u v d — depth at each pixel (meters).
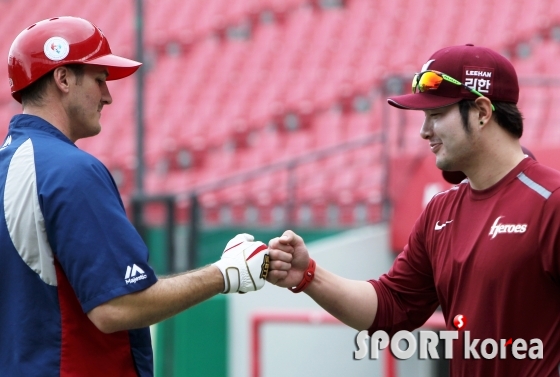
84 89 10.66
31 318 10.03
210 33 58.38
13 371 10.02
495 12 50.38
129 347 10.57
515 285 10.12
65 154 10.13
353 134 44.59
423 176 26.86
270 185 39.69
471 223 10.74
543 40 46.69
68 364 10.02
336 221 34.81
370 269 28.06
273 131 47.69
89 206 9.84
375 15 54.16
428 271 11.83
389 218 28.84
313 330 28.53
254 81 52.28
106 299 9.66
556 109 36.56
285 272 11.88
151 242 29.97
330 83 49.31
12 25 65.19
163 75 55.62
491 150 10.69
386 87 29.81
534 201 10.13
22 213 10.03
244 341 29.03
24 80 10.53
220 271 10.70
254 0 59.25
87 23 10.81
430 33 50.75
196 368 28.55
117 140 49.38
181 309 10.29
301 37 54.94
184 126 49.31
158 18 60.88
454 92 10.68
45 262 9.99
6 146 10.59
